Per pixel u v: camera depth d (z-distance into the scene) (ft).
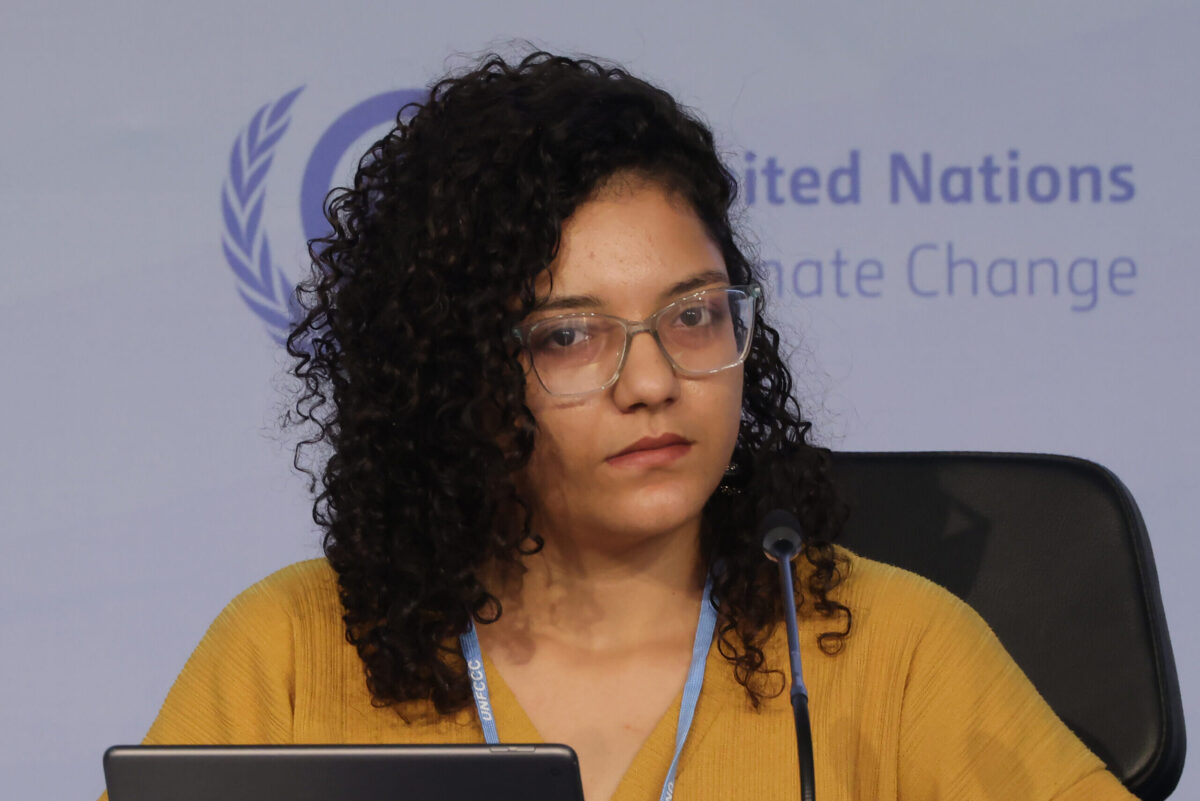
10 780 23.85
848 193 24.16
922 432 24.16
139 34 23.94
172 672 24.08
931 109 24.18
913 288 24.20
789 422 14.76
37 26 23.72
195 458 24.08
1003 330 24.20
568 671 13.52
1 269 23.67
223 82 24.08
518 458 12.67
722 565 13.89
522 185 12.48
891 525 16.71
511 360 12.50
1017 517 16.44
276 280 24.11
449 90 14.01
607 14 24.16
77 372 23.90
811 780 10.64
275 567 24.16
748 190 24.08
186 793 9.56
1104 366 24.20
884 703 13.66
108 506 23.98
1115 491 16.35
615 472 12.41
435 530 13.38
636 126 12.80
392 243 13.60
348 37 24.14
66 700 23.97
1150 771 15.44
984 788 13.34
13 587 23.82
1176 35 24.04
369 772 9.46
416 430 13.43
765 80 24.16
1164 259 24.18
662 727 13.03
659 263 12.45
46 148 23.76
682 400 12.35
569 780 9.36
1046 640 15.99
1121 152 24.18
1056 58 24.11
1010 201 24.22
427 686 13.58
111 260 23.90
